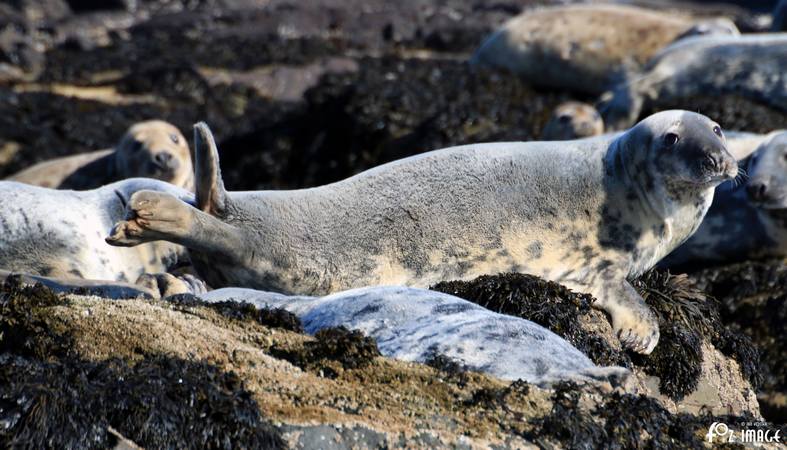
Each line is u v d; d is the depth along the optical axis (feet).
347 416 89.45
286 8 358.84
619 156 132.05
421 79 265.95
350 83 250.16
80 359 92.43
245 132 253.24
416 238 127.03
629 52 270.05
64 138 260.21
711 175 125.80
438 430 90.02
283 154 240.73
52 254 133.39
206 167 118.21
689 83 239.09
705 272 181.57
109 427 86.43
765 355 172.04
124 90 295.89
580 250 128.98
